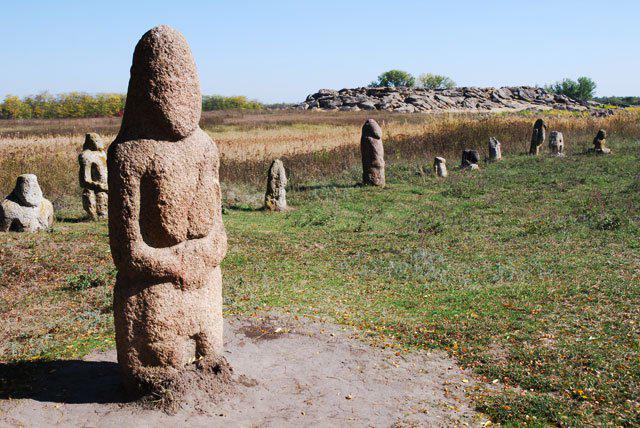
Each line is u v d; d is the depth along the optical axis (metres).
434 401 6.18
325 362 7.12
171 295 5.68
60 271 11.00
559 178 22.12
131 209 5.48
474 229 15.33
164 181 5.56
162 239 5.66
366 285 10.61
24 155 23.44
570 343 7.59
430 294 10.00
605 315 8.60
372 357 7.32
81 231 14.25
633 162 24.94
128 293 5.61
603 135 28.16
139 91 5.57
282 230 15.76
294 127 49.91
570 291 9.73
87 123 55.72
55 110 72.81
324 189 21.72
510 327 8.27
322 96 85.25
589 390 6.28
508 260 11.98
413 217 17.31
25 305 9.19
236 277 10.96
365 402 6.11
